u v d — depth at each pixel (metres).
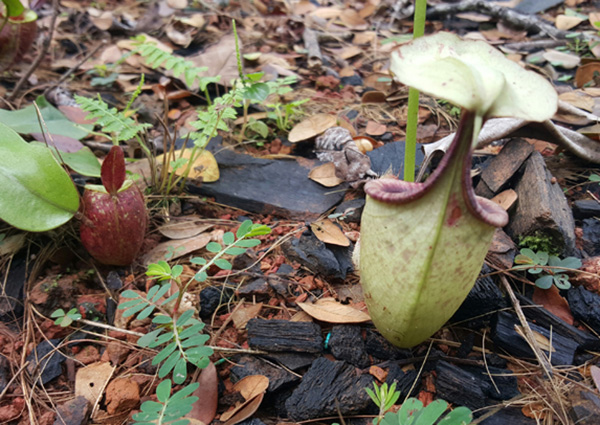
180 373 0.20
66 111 0.41
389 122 0.42
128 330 0.26
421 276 0.19
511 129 0.32
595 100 0.39
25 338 0.26
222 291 0.28
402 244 0.19
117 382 0.24
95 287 0.29
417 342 0.23
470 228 0.18
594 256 0.29
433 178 0.17
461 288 0.20
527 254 0.28
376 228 0.20
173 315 0.23
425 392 0.23
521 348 0.24
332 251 0.30
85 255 0.30
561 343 0.25
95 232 0.27
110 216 0.26
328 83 0.48
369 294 0.22
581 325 0.26
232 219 0.34
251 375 0.23
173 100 0.46
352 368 0.23
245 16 0.63
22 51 0.45
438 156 0.35
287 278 0.29
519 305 0.25
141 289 0.29
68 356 0.25
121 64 0.51
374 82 0.48
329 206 0.34
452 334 0.26
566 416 0.22
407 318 0.21
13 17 0.44
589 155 0.33
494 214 0.18
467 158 0.16
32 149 0.26
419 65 0.16
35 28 0.46
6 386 0.24
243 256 0.30
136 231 0.28
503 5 0.59
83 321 0.26
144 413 0.19
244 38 0.57
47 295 0.27
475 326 0.26
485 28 0.59
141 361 0.25
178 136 0.41
